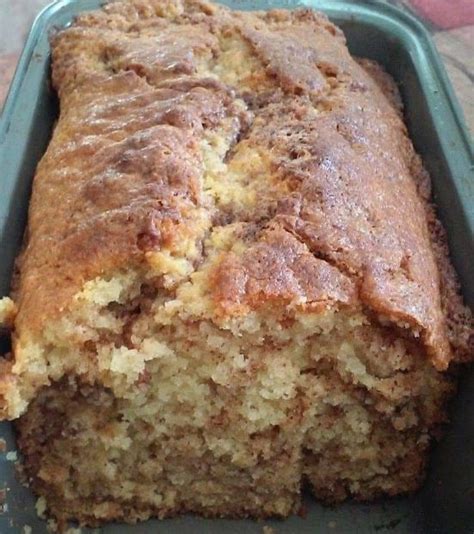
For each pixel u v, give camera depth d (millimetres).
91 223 187
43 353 183
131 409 196
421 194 230
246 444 204
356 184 205
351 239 191
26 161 224
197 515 215
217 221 197
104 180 196
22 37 319
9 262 205
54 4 270
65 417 196
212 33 254
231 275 180
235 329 184
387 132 236
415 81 254
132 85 230
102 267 182
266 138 217
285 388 195
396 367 192
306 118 224
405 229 206
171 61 235
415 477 209
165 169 195
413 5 325
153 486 210
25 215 218
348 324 188
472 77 296
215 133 216
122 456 204
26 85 245
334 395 198
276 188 201
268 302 181
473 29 316
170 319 183
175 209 188
